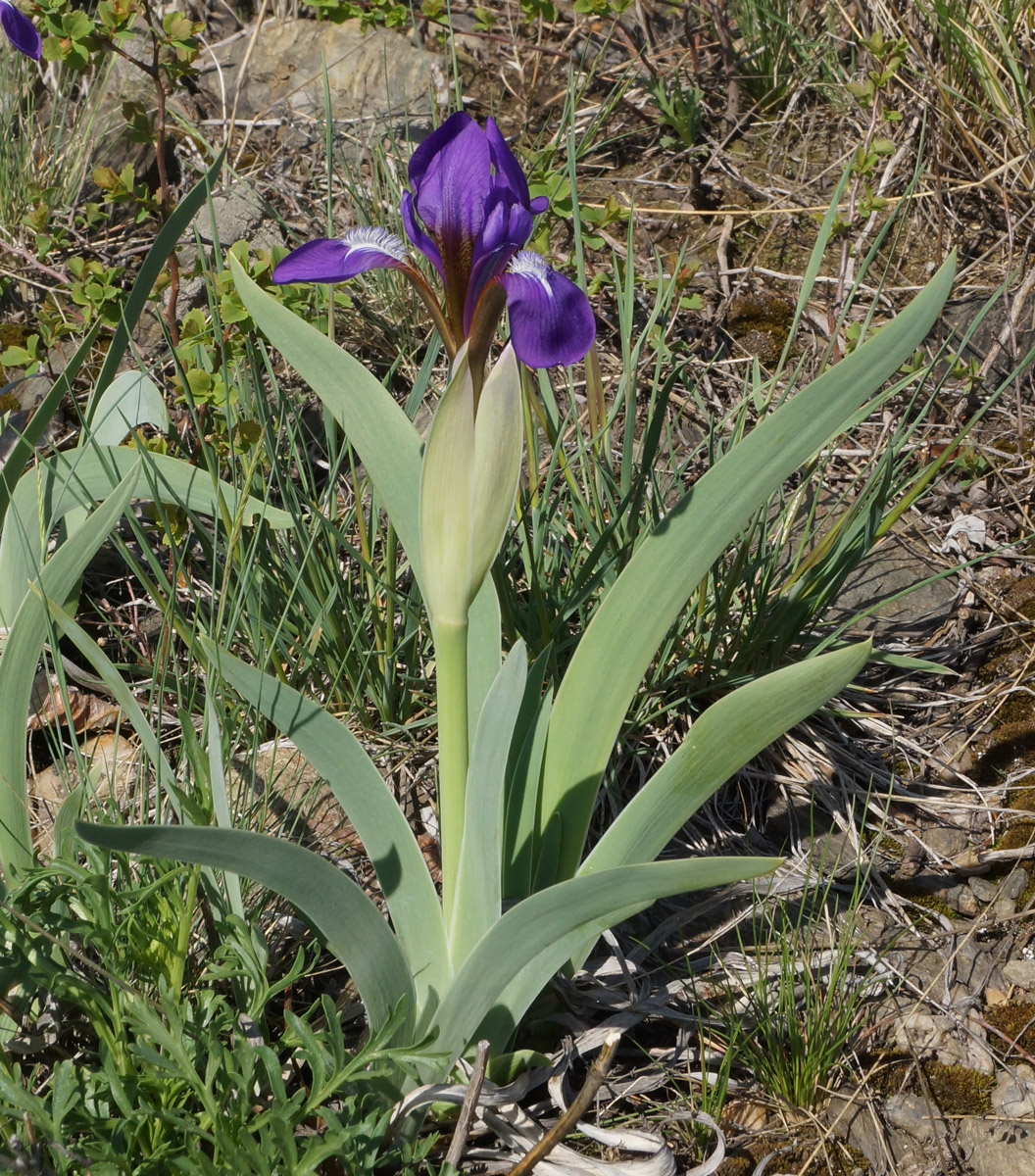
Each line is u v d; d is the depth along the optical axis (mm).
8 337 1096
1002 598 979
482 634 833
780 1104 827
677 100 1361
